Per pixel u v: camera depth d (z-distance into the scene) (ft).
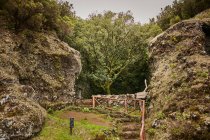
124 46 92.58
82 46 88.48
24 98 45.93
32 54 61.16
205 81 50.47
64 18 90.48
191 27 72.33
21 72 55.31
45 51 64.08
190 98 48.67
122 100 68.95
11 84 47.55
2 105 41.86
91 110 61.57
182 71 57.98
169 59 68.49
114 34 92.89
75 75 70.74
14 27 62.54
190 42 67.05
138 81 94.48
